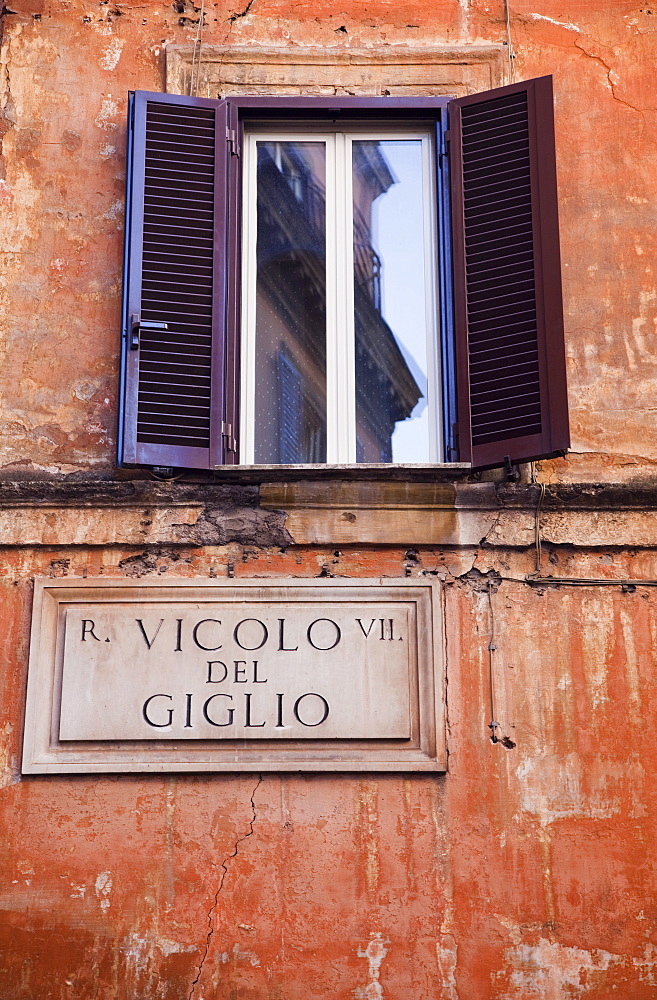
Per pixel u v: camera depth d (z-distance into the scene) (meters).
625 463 7.16
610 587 6.92
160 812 6.54
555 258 7.20
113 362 7.30
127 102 7.76
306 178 7.80
